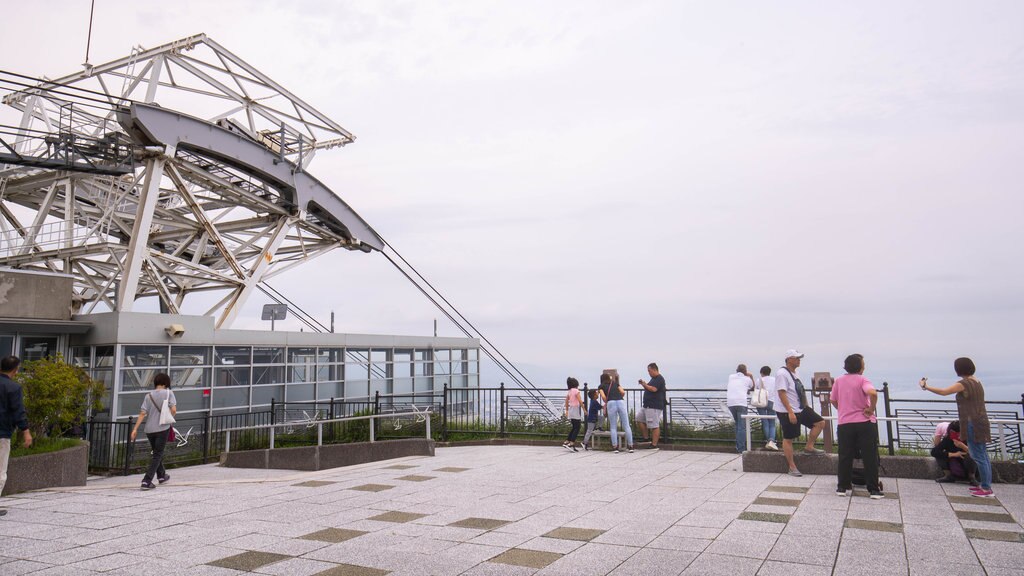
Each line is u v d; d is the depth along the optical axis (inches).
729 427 675.4
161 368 842.2
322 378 1111.0
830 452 560.1
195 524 343.9
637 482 466.3
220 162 1103.0
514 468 548.1
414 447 686.5
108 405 784.3
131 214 1244.5
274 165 1173.1
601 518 348.5
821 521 331.6
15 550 293.0
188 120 1000.9
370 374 1218.6
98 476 625.9
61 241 1064.2
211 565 267.4
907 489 415.5
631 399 735.1
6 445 364.2
